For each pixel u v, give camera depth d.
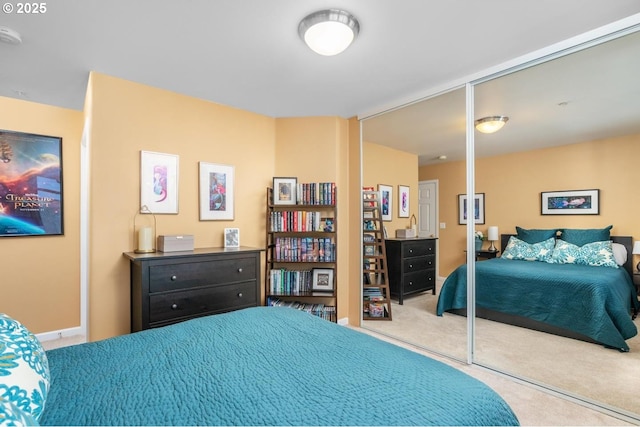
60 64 2.29
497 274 2.78
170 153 2.77
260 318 1.70
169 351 1.27
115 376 1.06
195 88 2.74
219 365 1.14
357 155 3.50
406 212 3.26
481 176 2.82
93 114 2.39
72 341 3.00
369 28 1.88
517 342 2.66
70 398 0.92
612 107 2.19
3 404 0.62
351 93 2.88
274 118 3.51
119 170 2.50
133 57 2.20
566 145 2.43
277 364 1.15
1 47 2.05
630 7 1.69
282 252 3.24
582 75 2.28
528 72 2.30
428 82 2.65
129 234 2.54
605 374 2.21
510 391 2.13
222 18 1.77
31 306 2.97
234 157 3.19
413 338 3.03
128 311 2.51
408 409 0.87
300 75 2.51
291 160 3.49
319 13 1.71
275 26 1.85
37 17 1.74
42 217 3.02
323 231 3.27
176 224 2.80
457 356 2.67
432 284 3.16
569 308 2.42
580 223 2.39
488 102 2.69
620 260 2.20
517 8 1.70
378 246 3.44
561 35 1.96
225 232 3.04
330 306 3.31
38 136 3.01
